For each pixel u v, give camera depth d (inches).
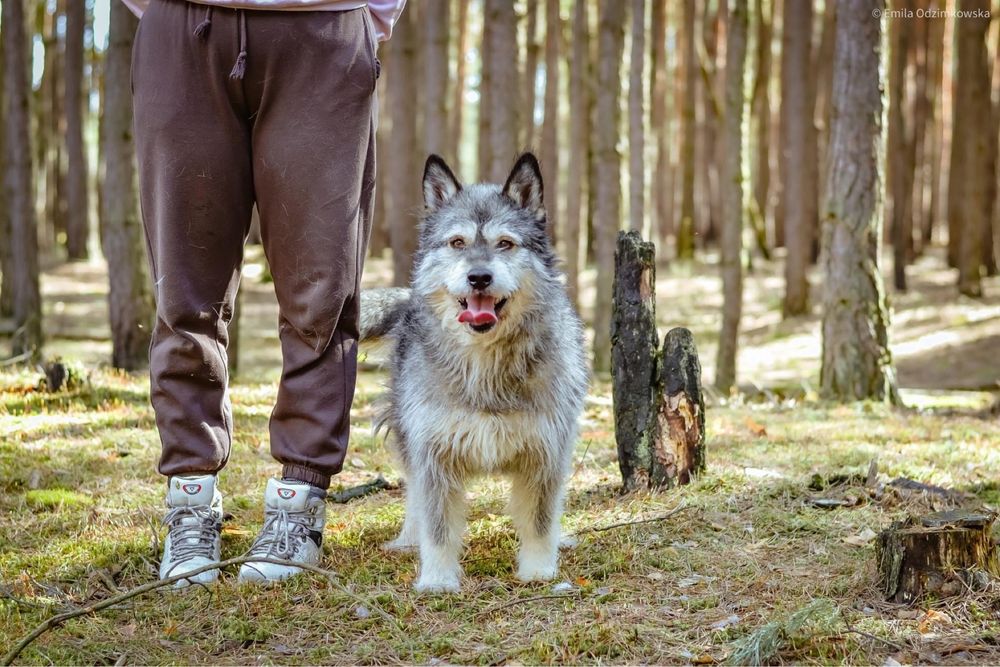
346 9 147.6
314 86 145.2
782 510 178.5
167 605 136.1
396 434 167.9
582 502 191.3
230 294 152.7
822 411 299.1
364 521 178.5
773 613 132.2
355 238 150.7
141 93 144.9
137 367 354.0
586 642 123.8
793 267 673.0
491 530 174.7
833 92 329.4
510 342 145.8
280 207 147.3
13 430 232.1
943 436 252.8
